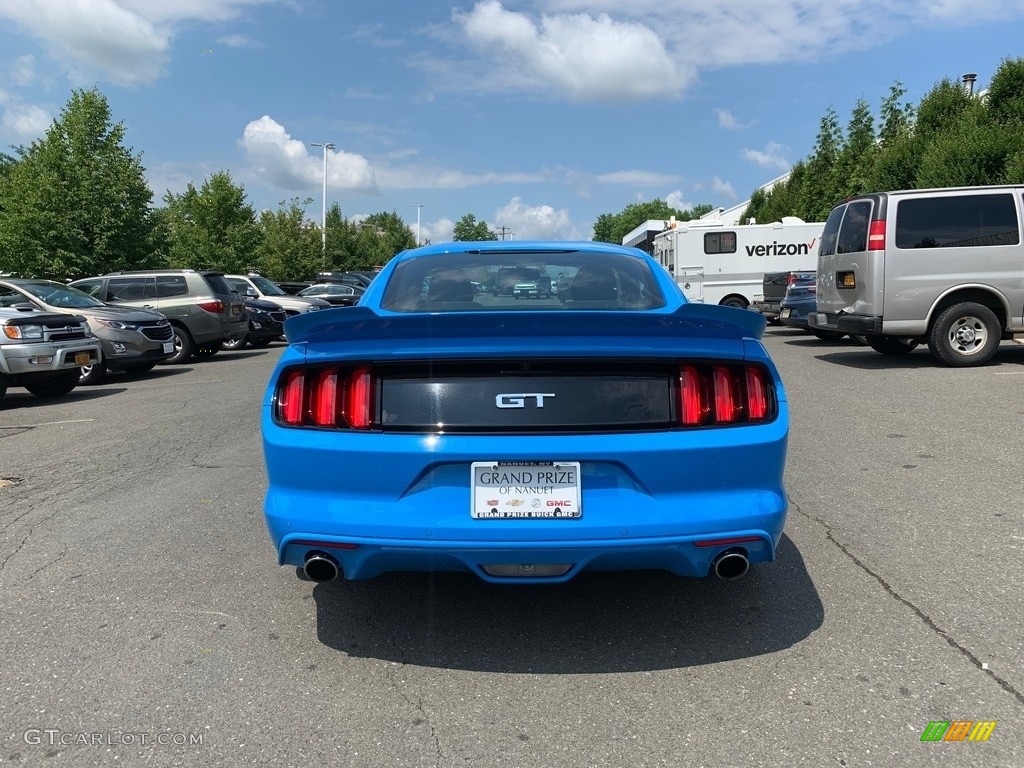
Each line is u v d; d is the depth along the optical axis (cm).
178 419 838
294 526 288
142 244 2233
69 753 245
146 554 419
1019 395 809
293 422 294
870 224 1018
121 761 241
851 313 1064
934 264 1004
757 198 4512
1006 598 341
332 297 2464
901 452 597
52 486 566
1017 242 999
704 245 2025
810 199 3038
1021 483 507
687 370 285
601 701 271
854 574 373
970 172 1653
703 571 290
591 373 283
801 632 317
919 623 321
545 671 292
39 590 373
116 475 593
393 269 413
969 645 302
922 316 1017
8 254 2070
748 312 275
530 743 247
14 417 915
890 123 2553
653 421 282
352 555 286
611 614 338
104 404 994
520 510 277
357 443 283
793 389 915
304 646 314
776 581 368
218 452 662
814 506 475
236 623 335
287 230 3859
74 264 2109
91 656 307
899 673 283
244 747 248
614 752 242
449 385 283
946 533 422
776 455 290
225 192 3122
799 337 1661
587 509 277
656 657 300
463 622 333
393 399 285
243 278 2089
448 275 398
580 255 416
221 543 434
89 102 2178
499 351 279
